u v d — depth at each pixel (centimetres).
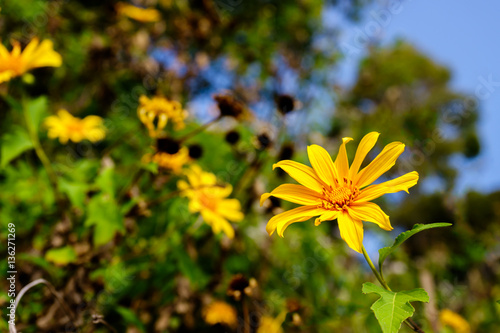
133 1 495
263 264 344
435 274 510
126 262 271
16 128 252
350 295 386
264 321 288
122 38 443
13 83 249
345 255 423
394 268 474
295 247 373
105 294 251
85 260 225
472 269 607
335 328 323
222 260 308
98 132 357
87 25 476
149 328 270
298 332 288
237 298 225
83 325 221
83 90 437
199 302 293
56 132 334
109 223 226
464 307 495
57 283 221
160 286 279
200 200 273
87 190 259
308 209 159
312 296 348
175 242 276
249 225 346
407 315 111
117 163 364
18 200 283
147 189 302
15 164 329
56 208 269
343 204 156
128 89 434
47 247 235
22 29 379
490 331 454
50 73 411
